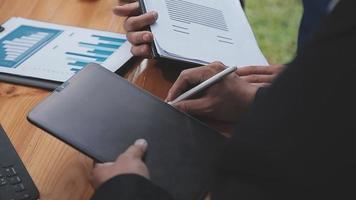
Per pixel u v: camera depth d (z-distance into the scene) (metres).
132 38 0.99
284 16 2.36
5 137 0.78
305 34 0.92
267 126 0.46
